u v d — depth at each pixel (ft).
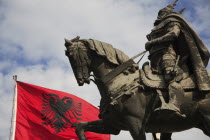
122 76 20.34
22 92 30.83
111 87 20.07
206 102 19.77
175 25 20.59
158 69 20.38
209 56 20.88
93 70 20.83
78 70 20.65
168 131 20.71
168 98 19.76
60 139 29.50
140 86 19.76
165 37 20.29
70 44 20.86
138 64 20.80
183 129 20.51
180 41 20.89
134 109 19.49
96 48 20.53
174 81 19.80
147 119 19.54
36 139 29.50
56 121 29.99
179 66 20.65
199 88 19.71
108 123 20.39
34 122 29.96
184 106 19.72
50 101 30.73
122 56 20.90
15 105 30.32
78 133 21.43
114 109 19.72
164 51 20.51
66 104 30.78
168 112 19.02
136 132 19.27
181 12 21.80
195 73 20.08
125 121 19.60
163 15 21.66
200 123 20.34
